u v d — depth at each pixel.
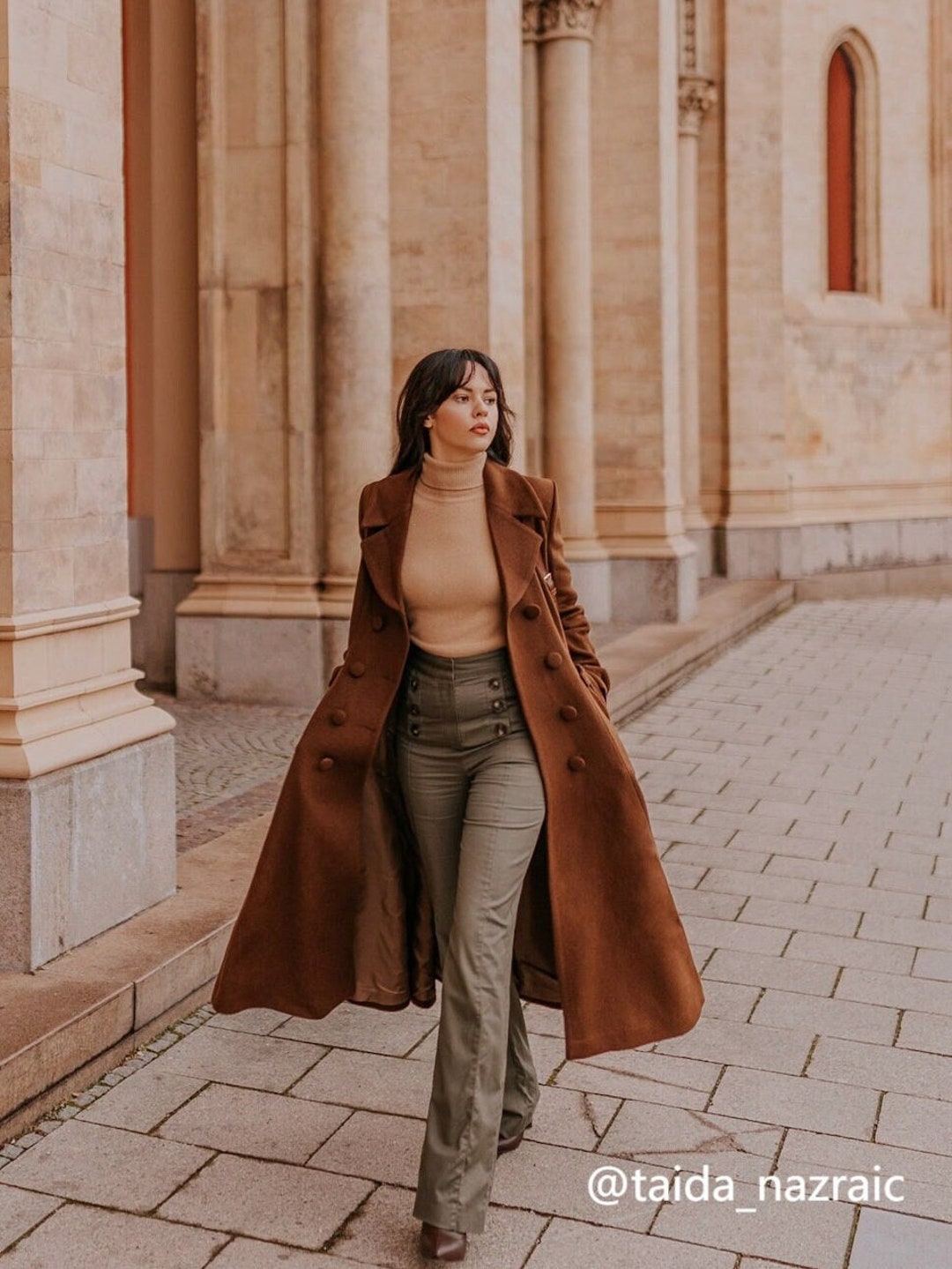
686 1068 3.95
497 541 3.09
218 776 6.93
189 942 4.31
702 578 17.56
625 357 13.21
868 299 19.42
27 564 4.11
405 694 3.14
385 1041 4.10
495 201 9.34
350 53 8.58
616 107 13.09
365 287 8.76
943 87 19.62
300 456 8.84
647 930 3.14
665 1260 2.97
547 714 3.10
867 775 7.79
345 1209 3.16
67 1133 3.50
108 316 4.45
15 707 4.06
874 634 14.12
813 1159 3.42
